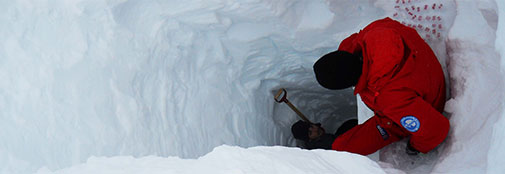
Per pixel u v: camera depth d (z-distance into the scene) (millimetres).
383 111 1794
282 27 2461
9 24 1679
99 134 1771
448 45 1952
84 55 1836
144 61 2111
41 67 1683
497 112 1547
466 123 1728
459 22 1901
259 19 2383
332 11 2344
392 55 1659
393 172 1520
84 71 1815
